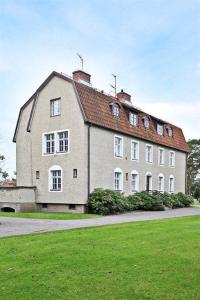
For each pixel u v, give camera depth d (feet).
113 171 98.48
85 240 37.52
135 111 112.27
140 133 112.06
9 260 28.81
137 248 33.06
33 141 100.42
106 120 96.22
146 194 102.94
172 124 140.97
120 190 101.19
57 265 27.14
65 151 92.58
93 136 91.35
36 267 26.63
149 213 89.25
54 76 96.58
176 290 21.54
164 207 104.63
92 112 91.91
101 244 35.09
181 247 33.50
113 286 22.34
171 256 29.73
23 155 102.89
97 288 22.00
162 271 25.36
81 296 20.74
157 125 126.21
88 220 66.39
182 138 146.10
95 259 28.84
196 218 66.03
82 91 92.68
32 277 24.22
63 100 93.91
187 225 51.52
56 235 41.63
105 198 85.05
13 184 116.98
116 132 100.42
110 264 27.32
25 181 101.35
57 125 94.79
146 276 24.22
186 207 125.08
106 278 23.89
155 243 35.58
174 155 136.56
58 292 21.35
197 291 21.36
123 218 71.61
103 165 94.58
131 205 95.25
